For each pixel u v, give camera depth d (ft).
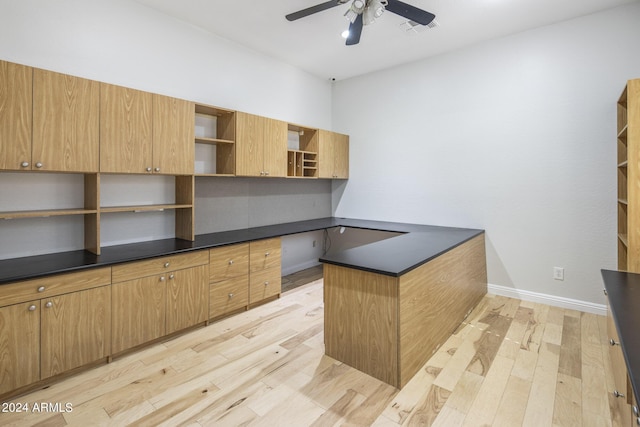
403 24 10.37
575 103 10.23
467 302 10.12
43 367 6.45
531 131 11.03
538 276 11.14
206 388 6.61
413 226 13.25
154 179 9.95
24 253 7.66
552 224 10.80
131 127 8.30
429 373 7.10
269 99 13.29
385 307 6.64
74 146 7.34
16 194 7.48
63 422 5.66
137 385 6.70
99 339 7.23
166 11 9.84
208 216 11.44
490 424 5.62
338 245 16.83
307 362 7.55
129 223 9.46
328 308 7.70
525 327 9.32
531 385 6.68
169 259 8.45
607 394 6.35
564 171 10.51
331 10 9.67
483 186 12.10
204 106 10.07
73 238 8.38
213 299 9.52
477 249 11.13
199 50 10.84
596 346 8.20
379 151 14.96
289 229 12.57
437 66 13.03
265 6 9.53
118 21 8.96
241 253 10.28
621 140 9.56
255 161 11.57
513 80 11.28
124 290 7.63
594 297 10.19
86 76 8.39
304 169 14.88
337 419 5.74
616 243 9.78
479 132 12.09
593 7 9.51
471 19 10.14
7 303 6.00
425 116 13.44
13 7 7.28
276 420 5.72
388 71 14.48
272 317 10.12
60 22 7.95
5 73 6.40
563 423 5.63
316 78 15.60
